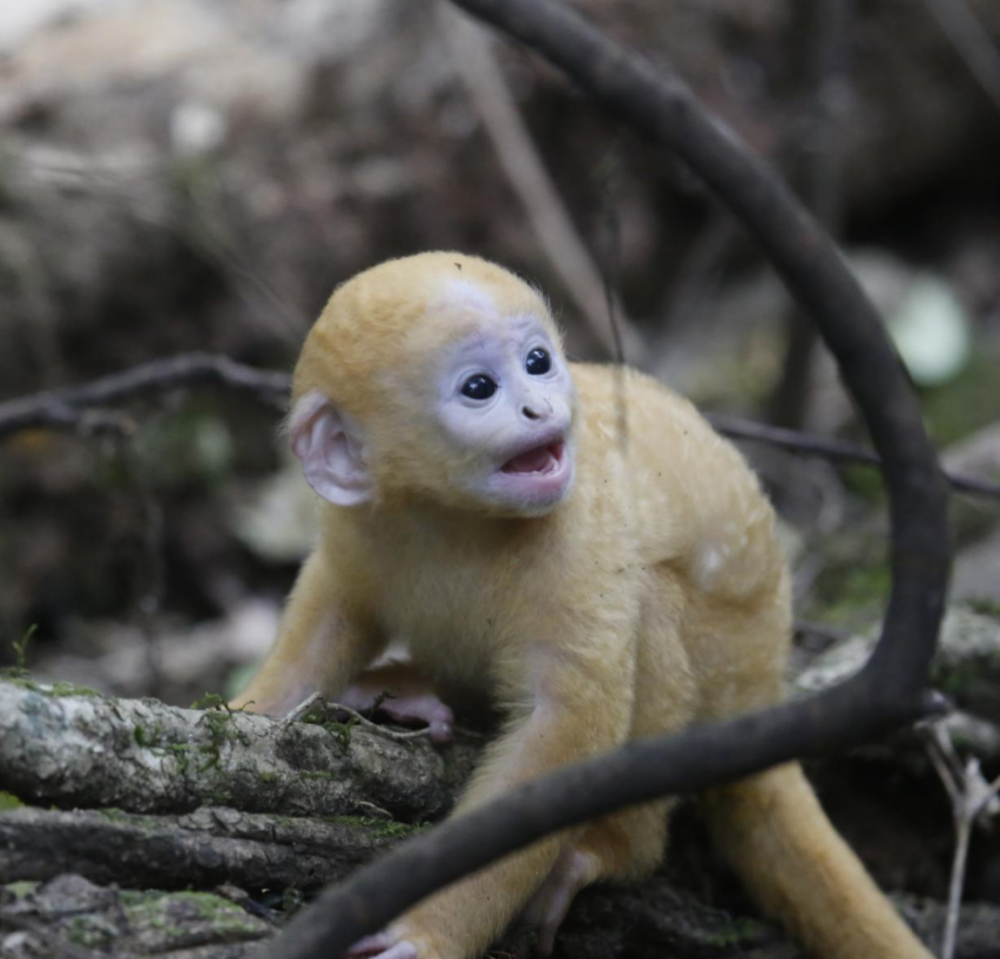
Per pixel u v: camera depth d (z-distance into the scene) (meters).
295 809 5.37
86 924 4.54
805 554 11.42
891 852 8.27
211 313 14.05
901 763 8.07
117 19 15.60
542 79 15.20
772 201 3.80
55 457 13.38
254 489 14.34
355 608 6.56
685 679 6.45
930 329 15.89
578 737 5.91
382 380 5.96
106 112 14.18
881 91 17.36
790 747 3.70
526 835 3.69
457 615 6.29
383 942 5.25
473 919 5.41
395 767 5.75
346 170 14.81
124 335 13.87
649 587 6.34
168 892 4.91
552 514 6.09
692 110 3.86
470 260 6.22
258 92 14.71
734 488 6.77
